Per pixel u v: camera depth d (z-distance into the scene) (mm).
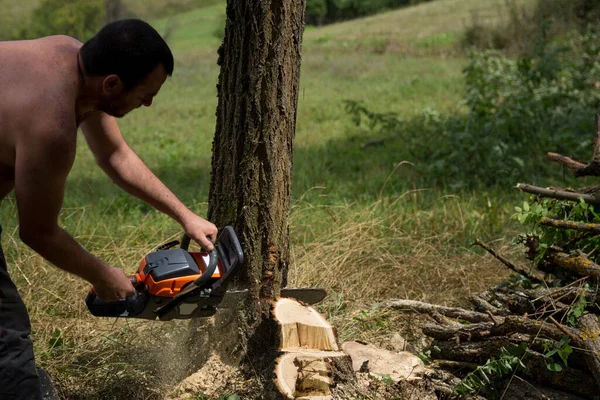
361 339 3654
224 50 3082
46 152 2322
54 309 4012
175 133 10547
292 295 3209
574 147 7195
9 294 2473
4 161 2432
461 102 9188
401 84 13789
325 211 5543
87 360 3443
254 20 2938
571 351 2861
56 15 25031
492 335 3225
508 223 5414
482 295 3846
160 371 3258
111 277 2605
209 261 2762
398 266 4574
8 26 28156
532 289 3695
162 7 37781
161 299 2697
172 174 7859
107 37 2398
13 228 4969
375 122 8852
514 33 15578
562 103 8180
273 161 3053
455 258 4832
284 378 2885
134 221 5547
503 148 6699
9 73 2375
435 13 25078
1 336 2451
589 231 3307
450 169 6789
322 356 2945
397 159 7695
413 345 3643
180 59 20281
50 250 2457
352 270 4453
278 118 3041
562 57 9234
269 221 3086
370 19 26703
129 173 2912
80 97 2490
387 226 5324
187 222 2912
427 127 8938
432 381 3189
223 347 3139
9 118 2336
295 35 3035
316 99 12508
